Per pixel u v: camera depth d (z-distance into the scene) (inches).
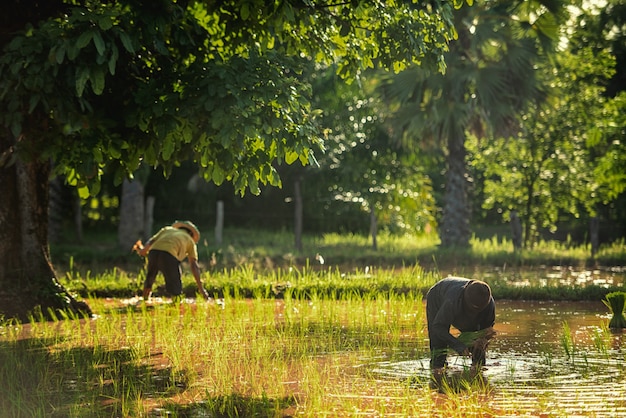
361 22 578.9
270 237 1530.5
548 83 1189.1
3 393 362.9
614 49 1624.0
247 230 1657.2
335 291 728.3
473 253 1161.4
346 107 1299.2
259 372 406.0
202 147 511.5
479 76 1085.8
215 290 746.8
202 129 484.7
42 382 386.6
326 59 589.6
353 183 1307.8
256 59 480.4
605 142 1272.1
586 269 1050.1
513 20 1085.1
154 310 642.8
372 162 1325.0
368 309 636.7
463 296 405.1
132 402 345.7
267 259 1065.5
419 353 453.7
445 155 1336.1
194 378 394.0
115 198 1786.4
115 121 486.3
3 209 618.8
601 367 413.4
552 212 1285.7
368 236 1577.3
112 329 544.7
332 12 593.6
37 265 625.9
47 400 352.8
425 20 562.3
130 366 423.5
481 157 1315.2
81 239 1453.0
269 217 1688.0
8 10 559.8
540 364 421.7
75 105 467.2
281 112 475.8
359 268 1050.1
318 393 355.9
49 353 461.1
